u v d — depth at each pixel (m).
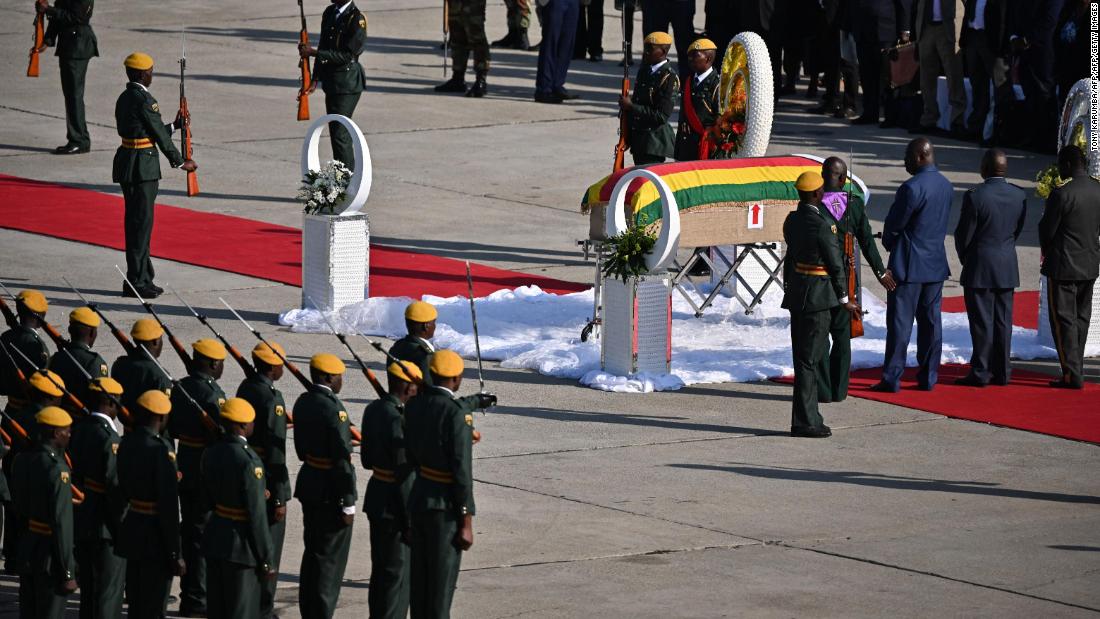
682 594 34.44
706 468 43.78
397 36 122.00
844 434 47.12
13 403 39.91
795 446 45.91
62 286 61.94
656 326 51.81
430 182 80.81
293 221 73.25
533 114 97.00
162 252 67.50
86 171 82.44
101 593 33.31
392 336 56.31
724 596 34.34
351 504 33.31
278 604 34.84
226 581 31.52
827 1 94.31
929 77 90.38
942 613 33.38
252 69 108.56
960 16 102.75
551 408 49.38
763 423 48.12
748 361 54.06
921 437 46.84
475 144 89.12
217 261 66.19
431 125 93.56
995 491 42.12
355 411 48.31
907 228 50.62
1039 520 39.81
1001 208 51.00
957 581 35.41
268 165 83.88
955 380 52.69
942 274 50.81
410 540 32.41
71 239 69.44
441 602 32.12
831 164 50.06
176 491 31.89
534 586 34.94
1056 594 34.56
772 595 34.41
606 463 44.12
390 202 76.88
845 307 46.47
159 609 32.53
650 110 62.56
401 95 101.44
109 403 33.44
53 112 96.00
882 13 90.94
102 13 129.25
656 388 51.38
